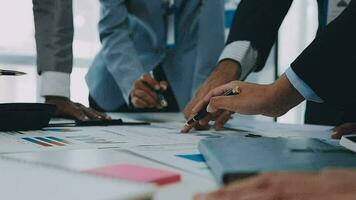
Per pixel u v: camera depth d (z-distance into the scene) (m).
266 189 0.28
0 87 2.06
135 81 1.31
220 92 0.84
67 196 0.28
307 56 0.67
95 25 2.26
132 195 0.27
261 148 0.48
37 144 0.62
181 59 1.61
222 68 1.05
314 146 0.50
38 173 0.35
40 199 0.27
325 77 0.65
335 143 0.60
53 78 1.12
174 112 1.58
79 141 0.66
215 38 1.57
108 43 1.49
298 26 2.25
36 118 0.83
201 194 0.30
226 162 0.38
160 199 0.31
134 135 0.76
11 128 0.81
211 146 0.49
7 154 0.52
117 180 0.31
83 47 2.24
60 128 0.88
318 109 1.15
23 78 2.11
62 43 1.15
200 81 1.57
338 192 0.27
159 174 0.36
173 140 0.69
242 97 0.79
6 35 2.11
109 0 1.47
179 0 1.52
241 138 0.59
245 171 0.34
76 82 2.14
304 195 0.27
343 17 0.63
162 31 1.54
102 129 0.87
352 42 0.62
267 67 2.04
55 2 1.14
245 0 1.15
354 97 0.64
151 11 1.52
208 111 0.86
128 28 1.52
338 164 0.38
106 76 1.59
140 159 0.49
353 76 0.63
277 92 0.73
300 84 0.69
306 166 0.37
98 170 0.37
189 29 1.58
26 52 2.13
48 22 1.15
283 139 0.57
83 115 1.04
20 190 0.30
